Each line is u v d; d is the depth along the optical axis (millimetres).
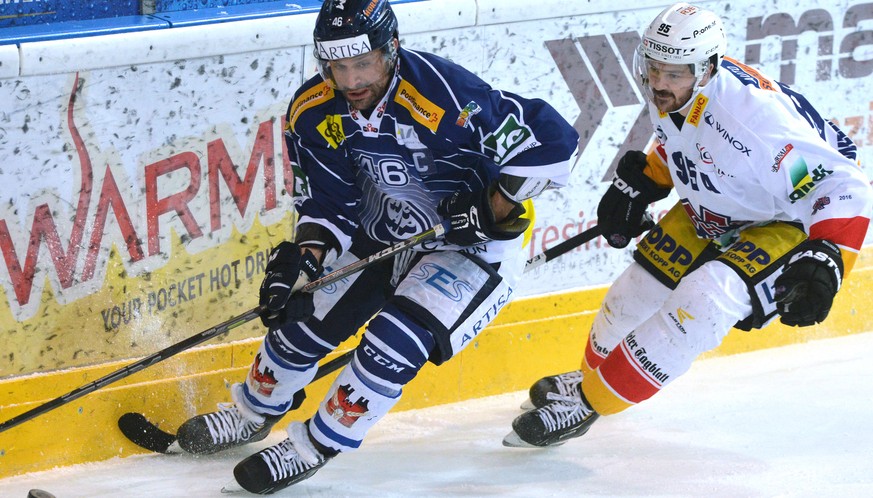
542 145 8414
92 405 10102
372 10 7906
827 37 13195
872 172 13898
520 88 11672
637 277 10328
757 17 12750
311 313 8984
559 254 10391
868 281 13938
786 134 8805
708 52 8703
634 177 10203
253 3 11375
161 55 9773
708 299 9031
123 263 10055
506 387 12227
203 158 10273
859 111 13625
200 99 10125
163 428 10531
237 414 10180
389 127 8492
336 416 8906
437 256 9055
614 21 11992
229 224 10570
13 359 9703
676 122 9164
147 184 10023
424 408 11727
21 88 9211
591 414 9984
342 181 9047
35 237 9562
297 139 9023
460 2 11070
